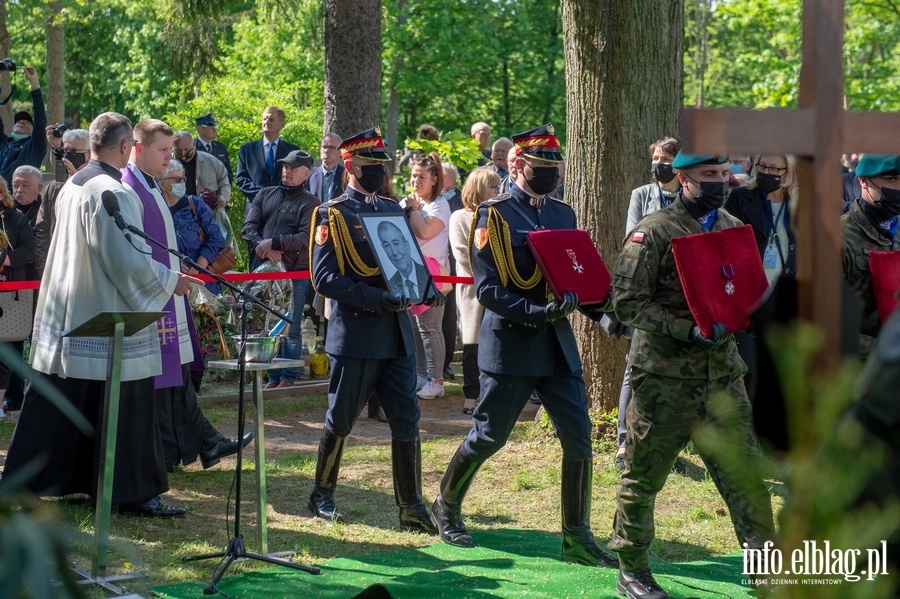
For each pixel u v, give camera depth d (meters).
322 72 24.36
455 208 9.16
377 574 4.49
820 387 1.85
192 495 5.76
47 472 5.24
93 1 24.19
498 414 4.73
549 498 5.87
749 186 5.52
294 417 8.07
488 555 4.79
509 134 33.75
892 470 1.98
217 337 9.23
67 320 5.02
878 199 4.05
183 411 6.05
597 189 6.82
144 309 4.93
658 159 5.98
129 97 29.91
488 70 33.31
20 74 30.06
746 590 4.29
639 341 3.87
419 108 33.75
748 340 4.96
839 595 1.77
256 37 24.58
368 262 5.01
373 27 10.84
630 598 4.09
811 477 1.80
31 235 7.67
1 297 7.48
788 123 1.99
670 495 5.91
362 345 4.99
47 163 13.95
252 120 16.28
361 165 5.07
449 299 9.57
